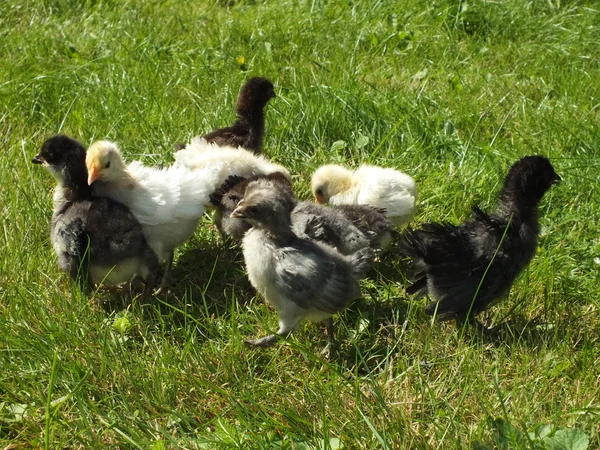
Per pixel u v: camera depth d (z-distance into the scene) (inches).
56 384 34.5
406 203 43.6
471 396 34.8
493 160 48.1
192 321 38.3
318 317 36.8
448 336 37.1
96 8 67.2
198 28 65.7
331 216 40.1
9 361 35.4
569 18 66.7
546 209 45.4
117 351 35.9
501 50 63.8
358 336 37.7
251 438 32.4
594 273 41.0
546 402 34.6
